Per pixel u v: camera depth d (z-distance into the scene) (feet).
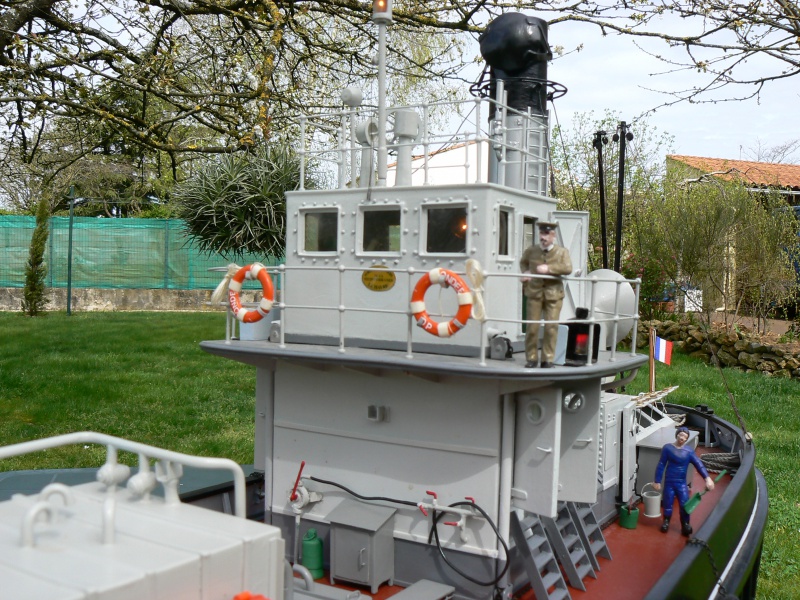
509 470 18.48
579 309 19.25
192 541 12.51
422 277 18.15
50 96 38.91
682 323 69.00
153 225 94.12
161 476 14.64
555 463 18.19
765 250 64.54
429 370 17.52
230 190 36.29
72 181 107.24
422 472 19.36
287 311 21.43
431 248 19.63
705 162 90.43
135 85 38.47
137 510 13.92
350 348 20.11
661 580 18.21
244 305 22.68
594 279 19.15
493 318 18.99
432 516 19.20
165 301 94.58
